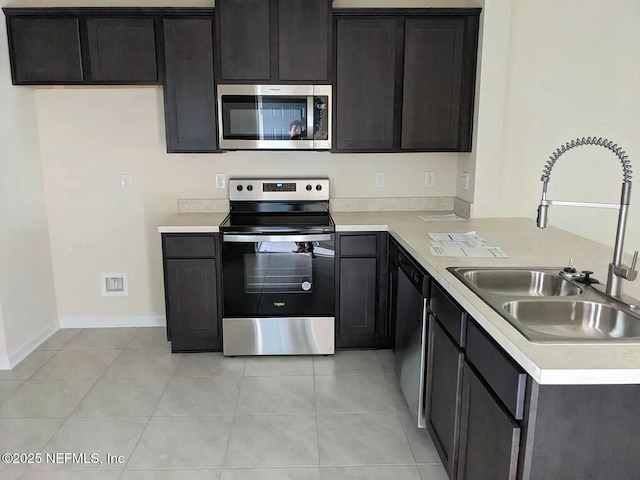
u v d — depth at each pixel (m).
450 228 2.96
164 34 3.16
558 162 3.56
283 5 3.12
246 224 3.20
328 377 3.02
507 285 2.04
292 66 3.20
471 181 3.40
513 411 1.34
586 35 3.37
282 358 3.29
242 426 2.52
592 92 3.45
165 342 3.53
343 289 3.25
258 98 3.21
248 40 3.16
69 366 3.16
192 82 3.22
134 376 3.04
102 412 2.64
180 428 2.50
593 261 2.17
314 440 2.40
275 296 3.23
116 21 3.14
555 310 1.69
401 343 2.77
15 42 3.13
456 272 2.00
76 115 3.52
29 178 3.38
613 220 3.62
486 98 3.22
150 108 3.54
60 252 3.69
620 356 1.26
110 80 3.21
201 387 2.91
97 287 3.75
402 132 3.35
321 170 3.67
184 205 3.66
